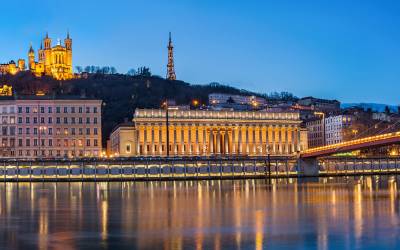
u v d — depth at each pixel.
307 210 118.81
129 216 111.12
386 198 144.50
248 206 128.12
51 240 83.88
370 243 80.12
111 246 79.38
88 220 105.50
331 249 76.69
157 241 82.56
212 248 77.62
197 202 138.88
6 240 84.00
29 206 132.25
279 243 80.69
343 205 127.81
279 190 180.38
